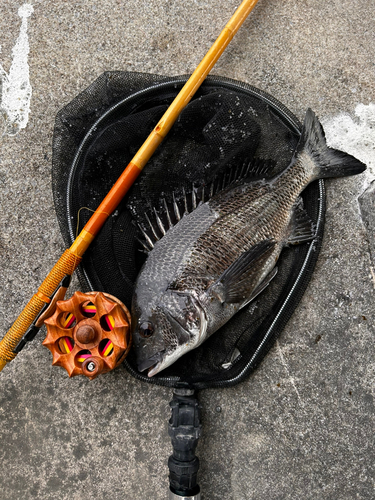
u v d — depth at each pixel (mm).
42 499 690
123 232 645
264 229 629
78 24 707
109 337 569
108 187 654
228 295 604
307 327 680
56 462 691
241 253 617
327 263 683
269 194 635
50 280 592
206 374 650
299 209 653
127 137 632
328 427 673
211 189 646
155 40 704
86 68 706
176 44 703
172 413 625
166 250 611
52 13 708
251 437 678
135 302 607
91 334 559
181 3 703
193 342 598
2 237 702
